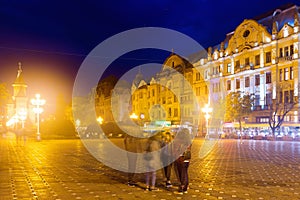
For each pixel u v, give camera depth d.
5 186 11.09
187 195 9.59
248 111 52.12
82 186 11.05
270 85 54.06
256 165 16.52
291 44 51.03
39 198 9.31
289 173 13.77
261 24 57.06
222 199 9.09
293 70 49.91
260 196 9.44
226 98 54.62
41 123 54.84
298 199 9.08
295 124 45.88
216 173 13.80
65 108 63.00
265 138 47.41
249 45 58.75
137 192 10.06
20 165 16.91
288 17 53.88
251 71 57.69
